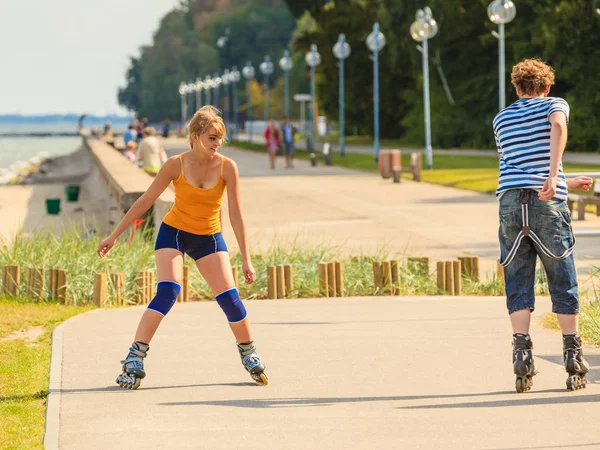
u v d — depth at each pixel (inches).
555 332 815.1
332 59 7460.6
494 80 5674.2
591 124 4697.3
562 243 625.0
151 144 2300.7
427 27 3545.8
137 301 1090.1
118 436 540.4
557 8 4571.9
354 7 7416.3
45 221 2380.7
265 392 635.5
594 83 4618.6
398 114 7524.6
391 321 896.9
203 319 925.8
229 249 1376.7
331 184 2977.4
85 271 1115.9
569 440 522.0
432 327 858.1
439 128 5910.4
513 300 630.5
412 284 1157.1
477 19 5753.0
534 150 628.1
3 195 3228.3
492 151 5275.6
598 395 613.3
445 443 520.1
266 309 992.9
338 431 545.6
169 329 868.0
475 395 617.3
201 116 642.8
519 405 591.8
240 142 7859.3
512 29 5206.7
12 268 1099.3
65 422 569.0
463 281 1171.3
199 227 657.6
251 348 660.1
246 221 1972.2
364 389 637.9
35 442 529.0
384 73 7377.0
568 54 4606.3
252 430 550.0
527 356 616.1
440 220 1941.4
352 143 7160.4
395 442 523.5
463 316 920.3
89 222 2336.4
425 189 2704.2
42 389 651.5
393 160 3144.7
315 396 623.5
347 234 1732.3
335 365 709.3
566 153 4635.8
